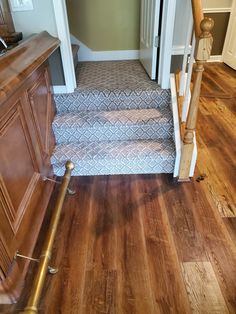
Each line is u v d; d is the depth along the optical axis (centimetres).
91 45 290
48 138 184
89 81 232
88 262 138
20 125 129
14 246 118
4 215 108
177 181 190
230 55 392
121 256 140
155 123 196
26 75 119
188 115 162
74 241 149
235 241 147
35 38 164
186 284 127
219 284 126
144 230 155
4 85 100
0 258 106
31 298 108
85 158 189
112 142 203
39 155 161
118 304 119
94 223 160
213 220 160
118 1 265
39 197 157
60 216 165
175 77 208
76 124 198
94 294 124
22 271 127
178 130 191
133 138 204
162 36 195
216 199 175
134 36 285
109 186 188
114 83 226
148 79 233
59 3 176
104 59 297
